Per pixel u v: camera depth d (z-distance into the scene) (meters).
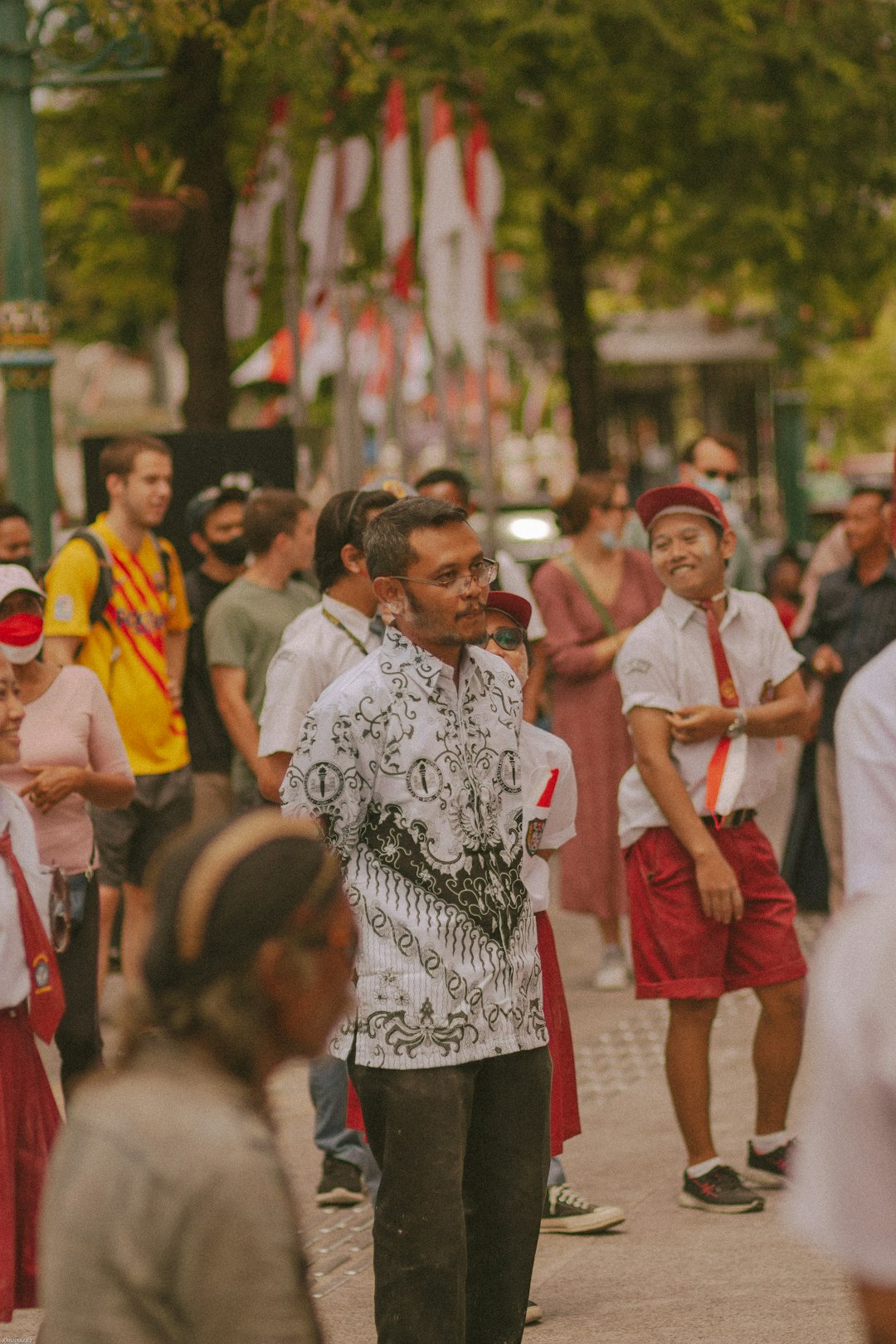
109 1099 3.04
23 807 6.82
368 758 5.68
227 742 12.20
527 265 39.88
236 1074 3.12
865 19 22.34
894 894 2.77
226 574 12.43
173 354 41.97
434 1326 5.58
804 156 23.36
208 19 15.12
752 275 27.80
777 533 38.50
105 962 11.69
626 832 8.70
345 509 7.77
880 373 63.34
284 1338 2.91
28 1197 6.55
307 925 3.16
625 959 13.79
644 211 26.19
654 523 8.70
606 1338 7.04
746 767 8.54
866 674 4.07
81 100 21.36
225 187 20.14
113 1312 2.90
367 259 26.67
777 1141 8.96
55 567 11.21
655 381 40.94
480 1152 5.92
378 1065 5.61
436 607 5.71
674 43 20.05
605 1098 10.88
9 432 13.74
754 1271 7.78
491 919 5.72
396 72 19.00
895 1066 2.67
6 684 6.72
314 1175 9.48
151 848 11.56
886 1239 2.69
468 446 43.84
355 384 34.75
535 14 19.19
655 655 8.62
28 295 13.59
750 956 8.73
